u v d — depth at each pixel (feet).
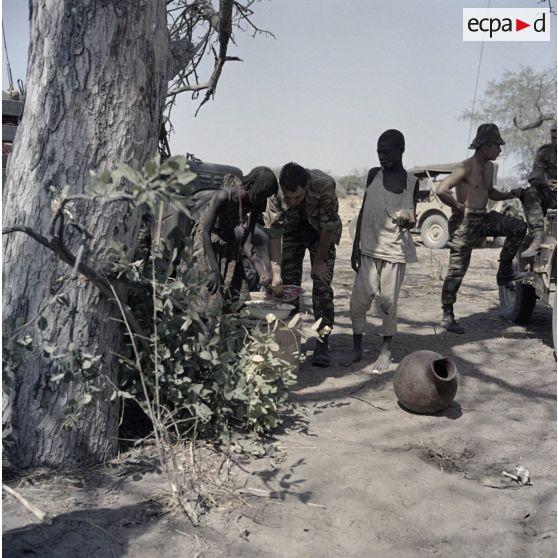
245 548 9.84
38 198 11.21
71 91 11.09
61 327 11.35
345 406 16.06
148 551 9.60
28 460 11.59
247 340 14.79
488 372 18.97
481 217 22.81
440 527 10.81
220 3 18.44
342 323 24.23
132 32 11.32
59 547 9.51
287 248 18.84
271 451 12.75
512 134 75.82
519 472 12.75
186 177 8.48
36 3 11.27
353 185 123.95
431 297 29.84
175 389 12.28
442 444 14.08
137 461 12.02
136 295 12.82
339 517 10.85
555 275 19.72
